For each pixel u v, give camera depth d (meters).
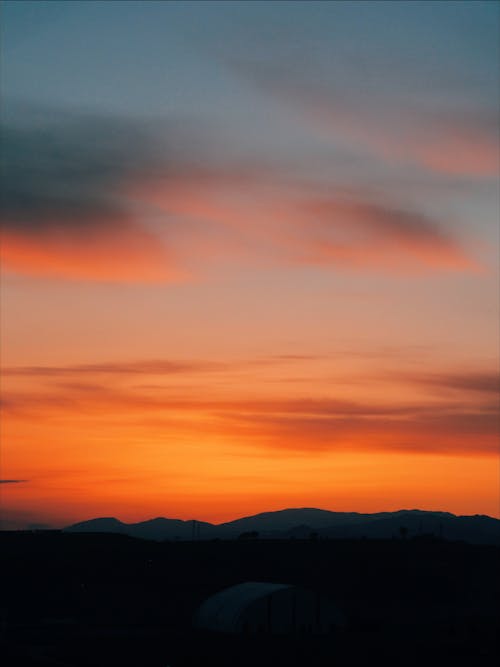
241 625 98.12
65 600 129.38
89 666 74.44
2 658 74.06
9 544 154.50
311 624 100.81
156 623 113.06
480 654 83.81
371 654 82.88
